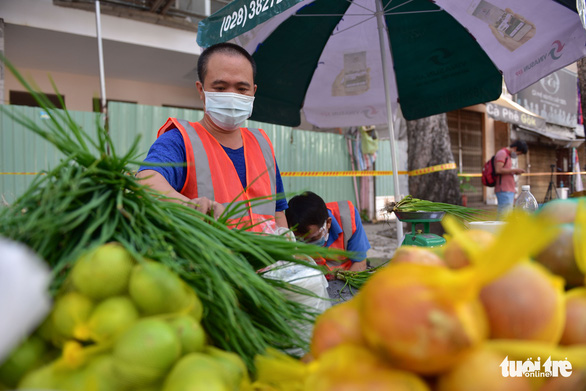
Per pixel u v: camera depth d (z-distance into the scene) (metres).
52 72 8.27
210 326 0.64
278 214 1.87
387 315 0.39
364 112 3.64
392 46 3.29
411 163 5.25
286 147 7.82
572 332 0.44
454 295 0.38
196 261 0.67
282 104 3.33
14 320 0.42
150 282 0.52
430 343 0.37
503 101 7.98
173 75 8.88
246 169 1.72
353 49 3.31
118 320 0.50
